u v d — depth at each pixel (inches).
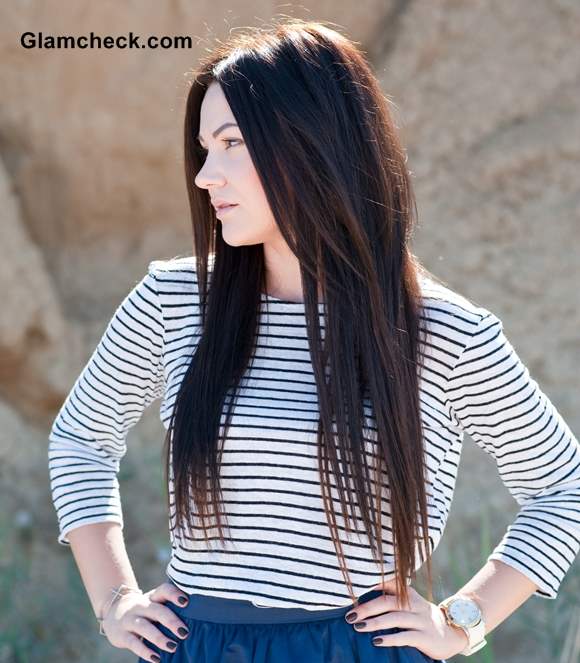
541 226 232.7
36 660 210.7
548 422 105.6
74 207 241.0
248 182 102.4
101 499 114.4
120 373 112.7
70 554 222.4
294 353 104.0
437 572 209.9
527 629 205.8
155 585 218.7
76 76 233.5
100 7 230.1
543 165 235.3
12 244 231.6
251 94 99.7
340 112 101.2
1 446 226.4
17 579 216.4
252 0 233.1
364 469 99.4
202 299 108.4
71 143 236.5
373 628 100.2
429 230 233.9
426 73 242.2
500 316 228.4
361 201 102.0
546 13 242.4
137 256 244.7
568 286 229.1
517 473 107.0
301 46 101.7
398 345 101.3
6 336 229.3
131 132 236.5
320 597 99.4
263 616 100.2
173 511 104.0
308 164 99.7
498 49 241.6
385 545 101.5
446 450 105.5
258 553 100.0
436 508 103.9
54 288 237.3
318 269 101.9
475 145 238.5
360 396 100.8
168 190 241.8
